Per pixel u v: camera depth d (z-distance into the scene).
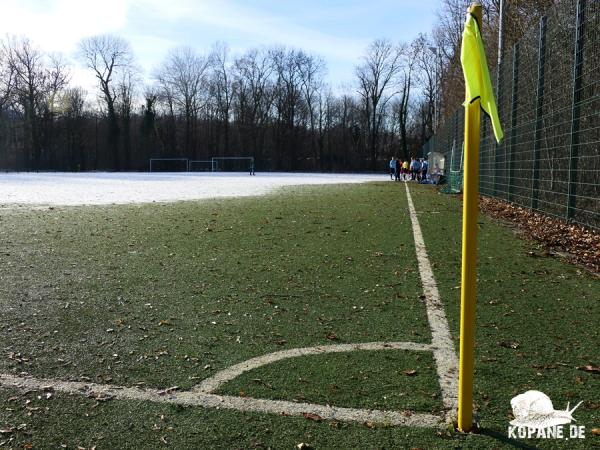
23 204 16.17
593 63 9.84
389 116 81.88
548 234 9.88
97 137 78.00
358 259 7.71
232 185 30.58
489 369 3.76
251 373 3.72
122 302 5.46
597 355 4.04
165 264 7.29
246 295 5.77
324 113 84.19
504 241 9.25
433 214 13.67
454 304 5.46
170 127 80.19
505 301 5.55
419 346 4.25
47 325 4.73
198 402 3.29
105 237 9.50
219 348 4.21
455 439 2.84
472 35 2.86
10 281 6.23
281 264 7.36
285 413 3.14
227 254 8.05
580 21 10.16
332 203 17.08
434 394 3.37
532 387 3.46
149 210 14.40
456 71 38.78
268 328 4.70
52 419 3.09
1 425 3.01
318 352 4.12
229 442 2.84
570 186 10.39
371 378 3.62
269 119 82.25
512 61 14.90
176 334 4.54
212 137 82.19
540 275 6.71
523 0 20.36
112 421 3.06
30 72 70.56
